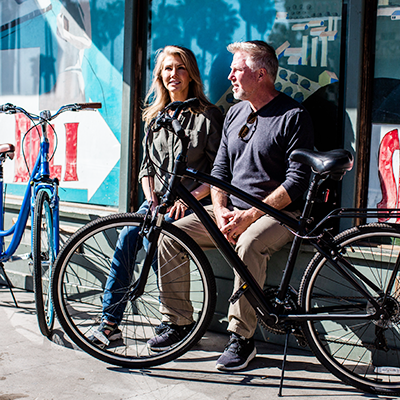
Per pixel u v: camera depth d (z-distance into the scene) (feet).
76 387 7.49
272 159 8.61
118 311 9.02
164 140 9.82
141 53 11.27
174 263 8.88
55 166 12.74
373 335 8.68
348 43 8.94
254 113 8.84
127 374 8.04
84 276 11.61
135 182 11.39
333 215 7.44
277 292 7.91
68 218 11.97
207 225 7.87
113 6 11.60
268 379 8.04
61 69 12.59
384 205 9.02
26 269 12.52
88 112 12.15
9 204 12.85
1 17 13.46
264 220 8.45
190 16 10.72
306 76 9.57
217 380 7.93
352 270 7.61
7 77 13.52
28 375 7.81
